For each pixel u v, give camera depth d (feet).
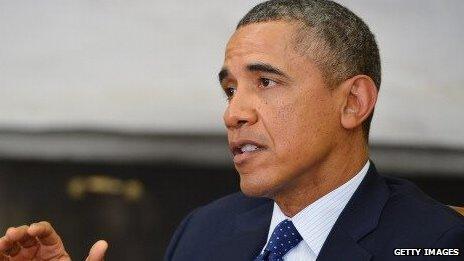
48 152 18.66
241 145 9.00
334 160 9.25
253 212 10.77
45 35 18.92
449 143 17.62
